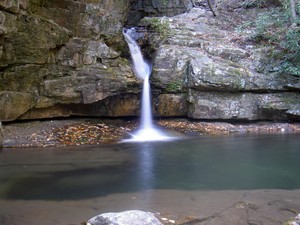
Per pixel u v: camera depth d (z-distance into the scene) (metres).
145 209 4.41
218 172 6.41
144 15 18.14
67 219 4.07
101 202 4.70
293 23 13.22
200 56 11.92
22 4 8.65
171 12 17.91
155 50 12.98
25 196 4.94
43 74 9.70
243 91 11.54
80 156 7.55
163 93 11.50
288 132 11.01
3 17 7.93
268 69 12.02
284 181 5.84
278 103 11.50
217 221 3.99
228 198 4.88
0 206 4.52
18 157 7.34
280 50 12.42
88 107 10.74
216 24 15.14
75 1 10.31
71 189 5.29
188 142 9.45
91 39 10.84
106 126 10.44
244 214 4.21
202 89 11.39
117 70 10.91
